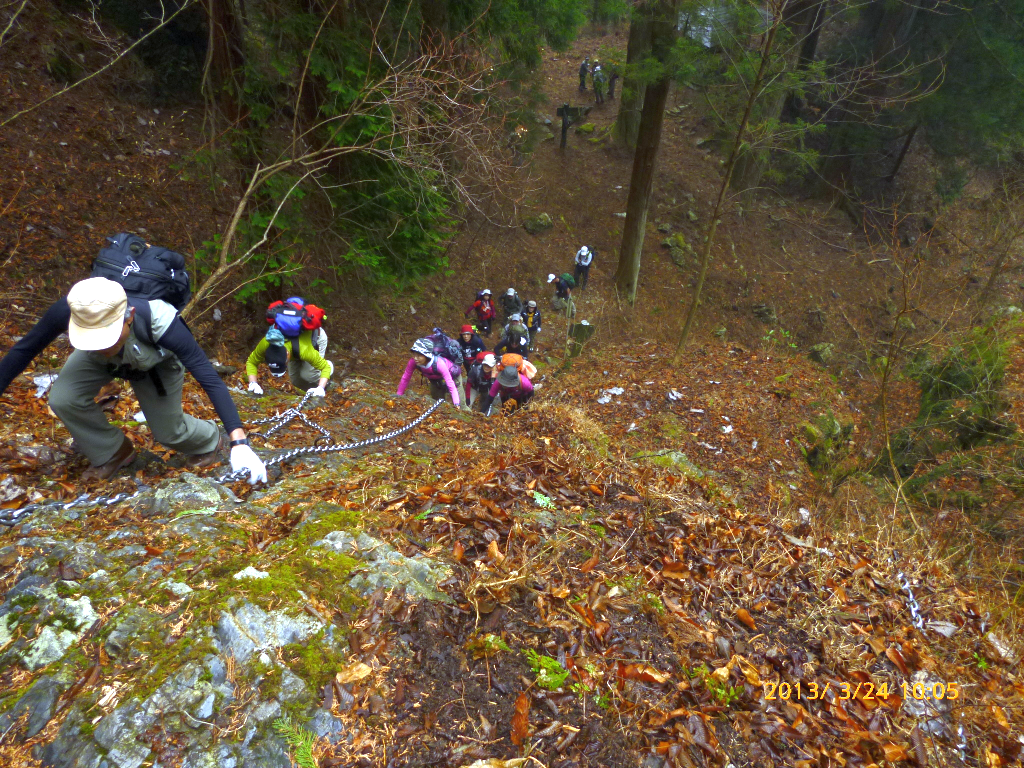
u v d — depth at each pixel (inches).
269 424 177.9
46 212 327.0
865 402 453.7
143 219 368.5
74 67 395.2
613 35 1103.6
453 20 394.6
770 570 127.5
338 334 446.9
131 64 427.2
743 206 814.5
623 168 850.8
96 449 121.3
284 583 88.0
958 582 161.9
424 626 86.7
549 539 114.7
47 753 65.9
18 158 337.1
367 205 326.0
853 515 269.7
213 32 278.4
